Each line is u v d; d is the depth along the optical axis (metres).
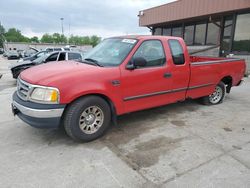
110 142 3.47
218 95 5.70
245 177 2.61
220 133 3.87
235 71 5.82
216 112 5.05
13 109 3.47
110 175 2.61
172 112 5.00
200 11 13.56
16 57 33.00
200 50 14.24
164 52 4.19
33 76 3.29
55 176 2.57
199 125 4.23
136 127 4.09
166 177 2.59
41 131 3.83
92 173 2.64
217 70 5.28
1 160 2.89
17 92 3.53
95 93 3.35
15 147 3.25
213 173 2.68
